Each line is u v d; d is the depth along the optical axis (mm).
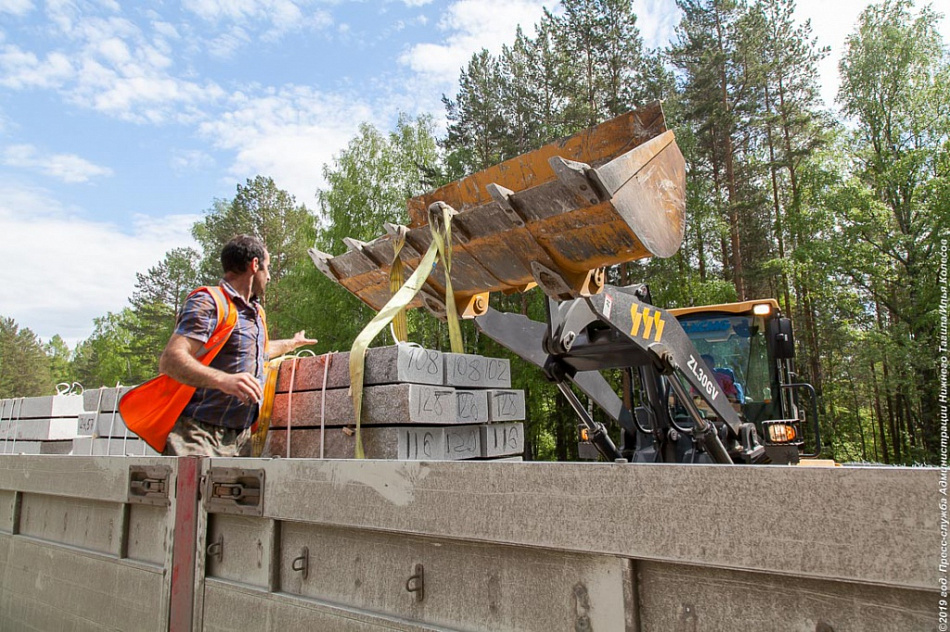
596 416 17266
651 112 2539
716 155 28562
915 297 22969
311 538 1917
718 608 1114
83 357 80938
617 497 1228
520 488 1387
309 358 3053
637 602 1212
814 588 1012
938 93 24359
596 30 26156
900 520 912
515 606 1405
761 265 27750
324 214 29484
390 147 30359
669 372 3516
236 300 2877
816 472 1000
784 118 28172
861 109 25641
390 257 3037
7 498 3504
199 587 2172
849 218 24641
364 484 1733
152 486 2439
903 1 25359
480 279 2791
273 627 1916
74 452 4453
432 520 1550
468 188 3117
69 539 2947
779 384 6227
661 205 2311
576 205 2193
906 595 923
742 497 1071
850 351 26016
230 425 2848
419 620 1595
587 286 2498
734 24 28172
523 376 23062
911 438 24688
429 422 2729
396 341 2861
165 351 2578
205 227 46125
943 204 22016
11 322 79750
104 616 2576
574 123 25609
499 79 28000
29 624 3068
